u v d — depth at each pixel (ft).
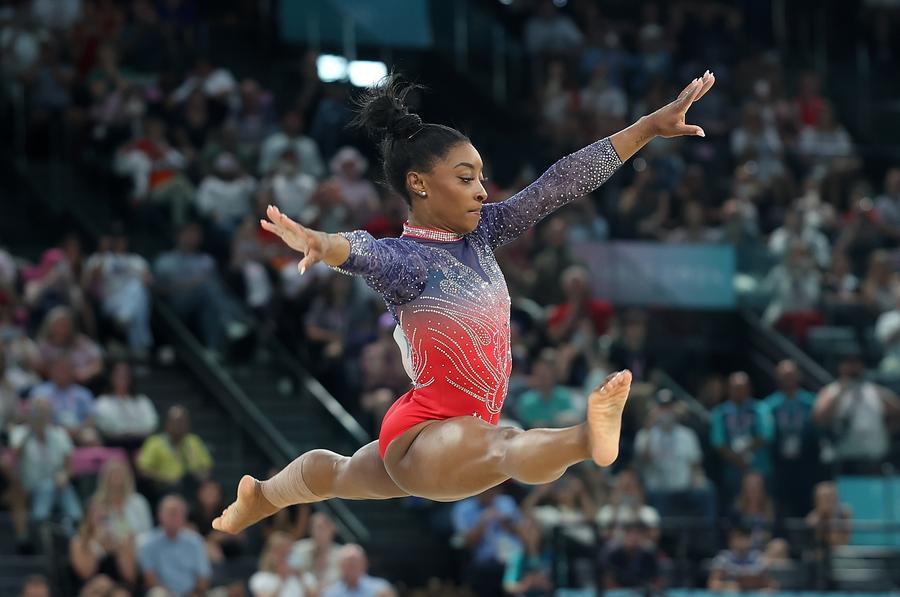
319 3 141.38
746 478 94.89
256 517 36.17
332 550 84.28
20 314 99.09
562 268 109.81
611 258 111.14
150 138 116.78
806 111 142.51
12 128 120.67
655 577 85.05
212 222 112.47
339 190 112.27
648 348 108.78
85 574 79.82
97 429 92.27
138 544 81.15
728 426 98.73
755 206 126.62
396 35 141.90
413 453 30.81
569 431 27.14
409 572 95.25
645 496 94.22
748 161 131.23
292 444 102.58
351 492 34.01
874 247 121.08
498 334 31.99
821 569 87.45
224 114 123.44
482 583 88.99
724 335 111.24
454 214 31.81
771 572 88.38
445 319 31.32
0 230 117.29
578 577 86.89
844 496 97.66
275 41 141.38
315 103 131.85
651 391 102.58
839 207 131.44
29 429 85.56
